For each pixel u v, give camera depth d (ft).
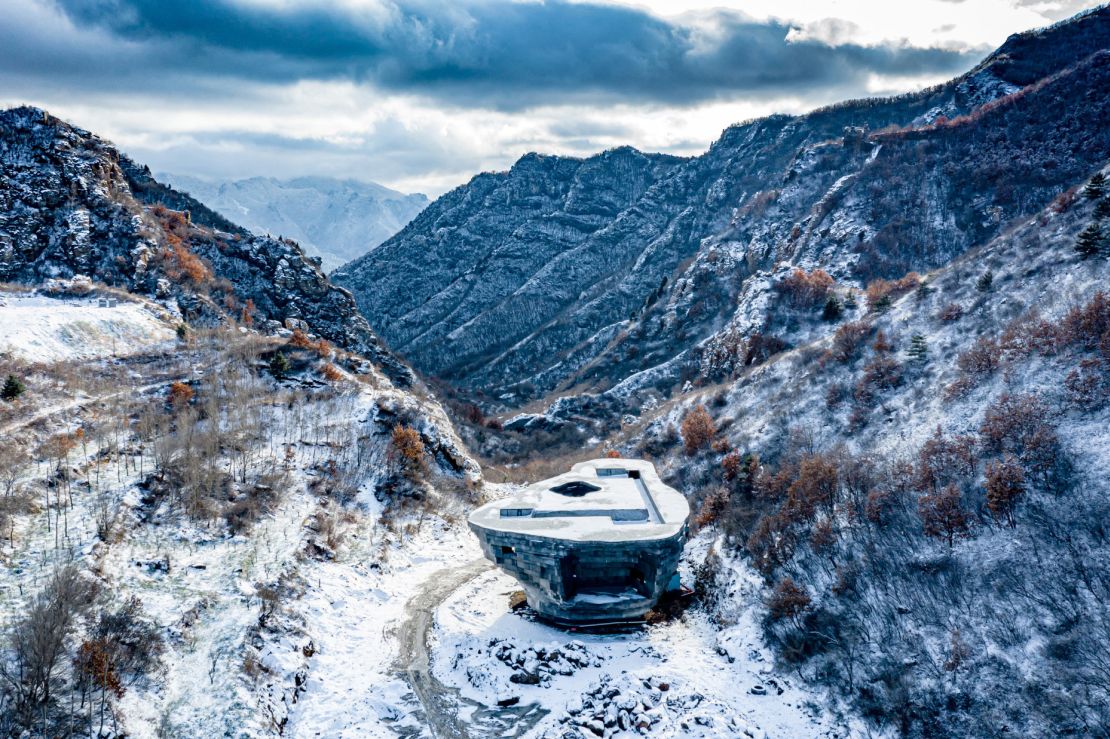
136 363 312.71
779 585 202.49
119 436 248.52
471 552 254.88
